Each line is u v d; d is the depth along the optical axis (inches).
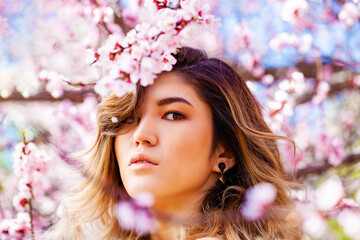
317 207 102.6
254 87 122.2
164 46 73.2
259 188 88.3
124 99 84.5
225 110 86.5
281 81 177.0
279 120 141.7
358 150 170.9
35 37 181.2
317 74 168.2
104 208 99.4
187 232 82.3
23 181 116.0
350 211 105.0
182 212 83.1
